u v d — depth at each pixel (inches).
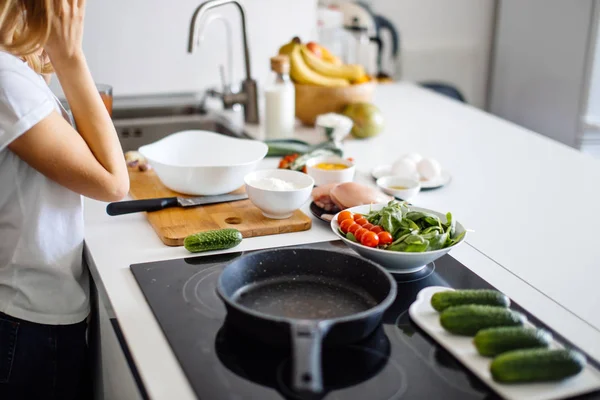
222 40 104.7
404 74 145.2
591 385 35.7
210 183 61.6
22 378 53.0
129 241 54.6
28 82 47.5
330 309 43.4
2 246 52.1
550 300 45.6
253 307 43.3
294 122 93.0
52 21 48.6
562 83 131.6
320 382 34.8
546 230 57.9
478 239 55.7
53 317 53.0
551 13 131.3
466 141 84.9
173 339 40.4
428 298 44.4
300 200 56.7
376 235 49.2
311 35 110.2
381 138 86.0
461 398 35.2
